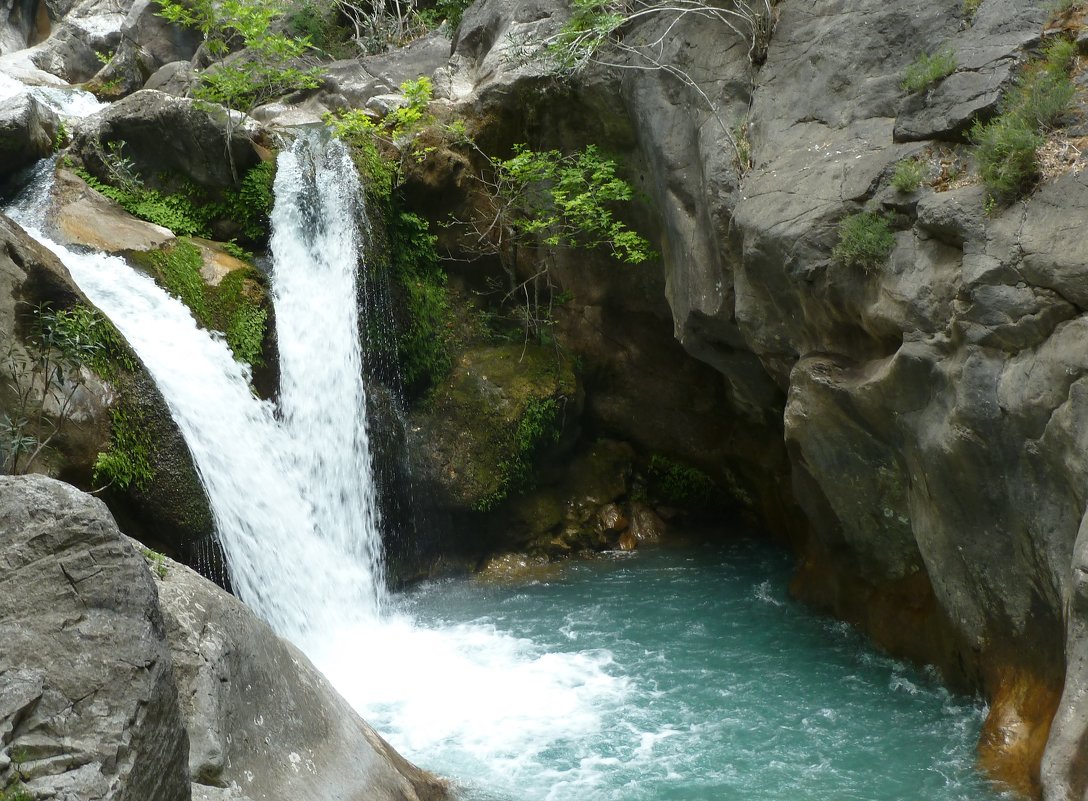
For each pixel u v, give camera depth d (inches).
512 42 455.2
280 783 186.1
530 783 257.6
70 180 400.8
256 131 438.9
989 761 254.4
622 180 428.8
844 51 315.6
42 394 291.4
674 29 369.4
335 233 426.9
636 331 469.7
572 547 458.0
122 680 128.6
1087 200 230.2
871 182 278.8
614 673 329.1
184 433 334.6
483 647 355.3
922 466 270.5
